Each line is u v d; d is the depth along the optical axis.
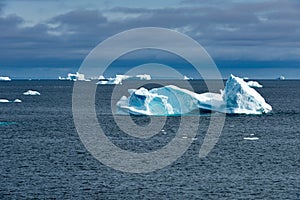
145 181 91.31
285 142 141.50
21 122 195.88
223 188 85.94
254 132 163.38
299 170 101.12
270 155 119.06
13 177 93.62
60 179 92.19
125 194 81.81
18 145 134.62
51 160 111.75
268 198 79.94
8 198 79.12
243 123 185.62
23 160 111.56
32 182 89.62
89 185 87.75
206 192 83.38
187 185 88.12
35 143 138.62
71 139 147.38
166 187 86.69
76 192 82.94
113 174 97.31
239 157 116.38
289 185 88.25
